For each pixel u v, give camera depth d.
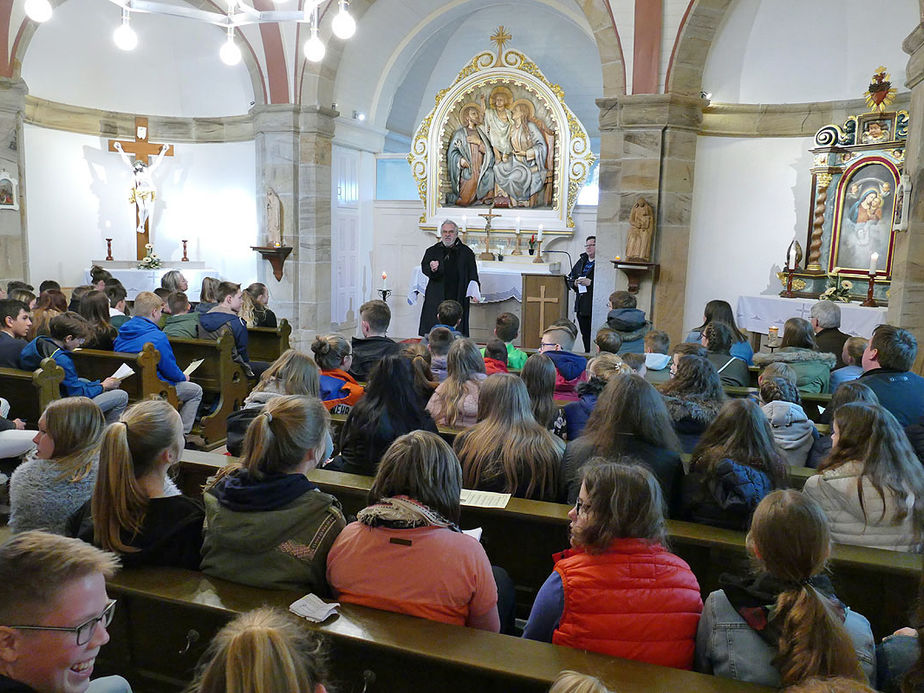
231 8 6.04
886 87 7.80
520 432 3.07
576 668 1.80
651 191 8.61
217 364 6.17
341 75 10.70
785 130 8.70
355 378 5.36
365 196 12.00
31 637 1.39
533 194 11.57
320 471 3.22
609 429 2.91
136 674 2.25
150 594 2.11
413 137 12.91
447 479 2.20
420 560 2.08
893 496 2.64
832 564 2.47
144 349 5.37
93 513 2.29
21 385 4.76
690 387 3.63
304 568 2.16
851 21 8.16
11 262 9.27
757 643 1.81
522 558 3.01
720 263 9.06
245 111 11.34
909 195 5.98
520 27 12.70
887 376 4.02
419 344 5.05
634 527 2.01
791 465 3.44
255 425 2.24
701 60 8.41
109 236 11.58
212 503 2.25
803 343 5.18
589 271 9.93
